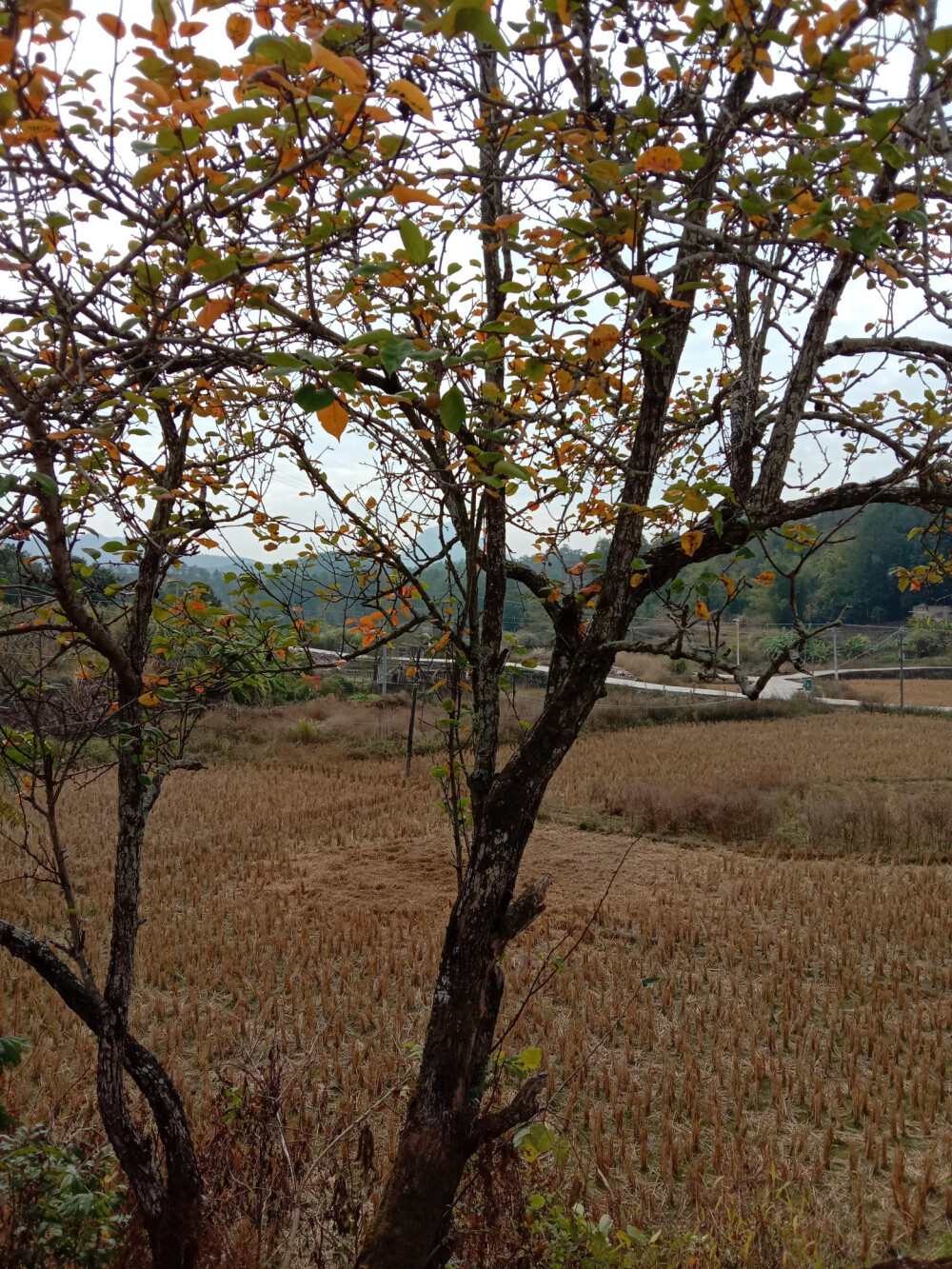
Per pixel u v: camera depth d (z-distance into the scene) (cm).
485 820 272
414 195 137
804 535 309
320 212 213
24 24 142
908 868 1175
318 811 1416
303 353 156
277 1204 345
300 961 828
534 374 239
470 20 129
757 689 233
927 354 270
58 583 229
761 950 871
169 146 165
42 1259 289
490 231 273
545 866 1165
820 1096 591
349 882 1076
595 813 1457
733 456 273
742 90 232
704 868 1171
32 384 226
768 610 5309
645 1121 584
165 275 248
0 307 204
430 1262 266
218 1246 306
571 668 272
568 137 194
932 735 2317
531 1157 352
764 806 1379
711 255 239
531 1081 269
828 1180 526
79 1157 361
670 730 2462
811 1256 425
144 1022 709
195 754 1864
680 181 241
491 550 316
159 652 331
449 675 331
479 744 294
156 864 1124
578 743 2200
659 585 275
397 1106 542
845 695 3491
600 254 240
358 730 2095
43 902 963
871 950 877
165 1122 301
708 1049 682
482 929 264
